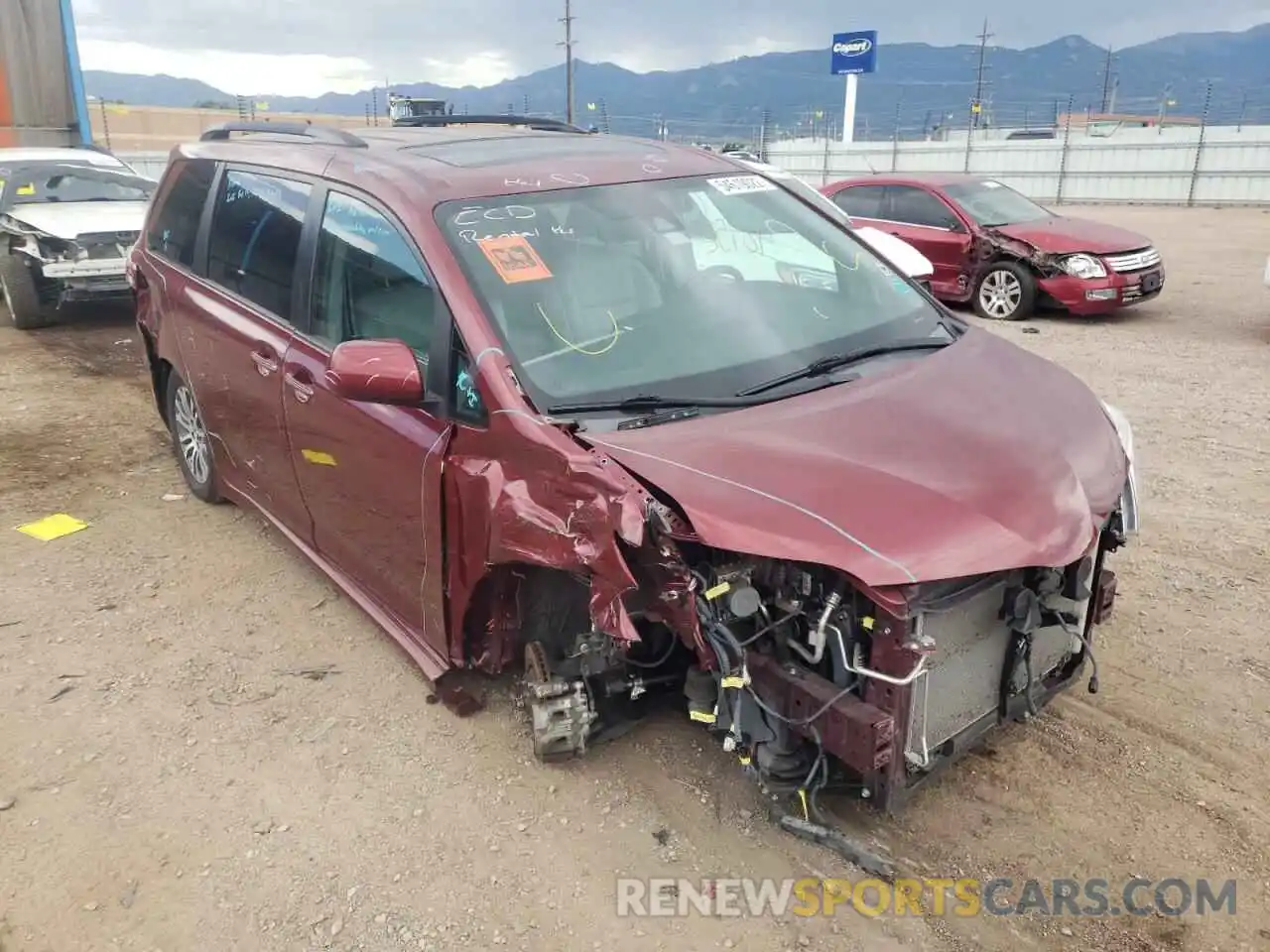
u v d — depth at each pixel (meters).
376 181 3.56
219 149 5.02
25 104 14.18
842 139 39.12
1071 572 2.86
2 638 4.18
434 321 3.17
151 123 52.12
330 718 3.60
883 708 2.50
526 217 3.38
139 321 5.66
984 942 2.58
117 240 9.94
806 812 2.92
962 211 11.60
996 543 2.42
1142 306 12.00
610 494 2.56
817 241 3.92
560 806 3.11
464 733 3.48
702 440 2.73
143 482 5.96
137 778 3.30
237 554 4.95
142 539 5.13
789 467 2.60
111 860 2.94
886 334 3.53
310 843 2.99
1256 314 11.27
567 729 3.18
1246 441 6.47
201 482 5.50
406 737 3.48
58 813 3.14
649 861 2.88
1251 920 2.63
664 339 3.21
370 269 3.51
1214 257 16.48
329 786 3.24
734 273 3.54
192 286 4.85
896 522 2.42
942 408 2.95
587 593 3.11
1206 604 4.30
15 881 2.87
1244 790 3.12
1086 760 3.27
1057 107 48.41
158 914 2.74
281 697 3.74
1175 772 3.21
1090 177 31.06
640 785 3.18
